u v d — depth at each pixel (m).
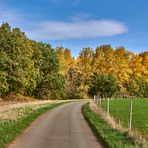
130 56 163.62
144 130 27.02
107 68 152.12
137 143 17.86
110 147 17.34
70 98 129.00
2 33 61.22
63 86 101.81
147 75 153.12
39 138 20.59
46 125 27.73
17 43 62.78
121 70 147.88
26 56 71.50
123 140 19.23
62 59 151.75
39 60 88.38
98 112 39.47
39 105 57.22
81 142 19.58
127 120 35.81
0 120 25.97
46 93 96.81
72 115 39.28
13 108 41.94
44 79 93.94
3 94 67.75
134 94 122.31
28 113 36.53
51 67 95.44
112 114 43.00
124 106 61.56
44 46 95.75
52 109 50.84
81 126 27.73
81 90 131.75
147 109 53.94
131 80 127.50
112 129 24.19
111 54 157.50
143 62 158.75
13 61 61.53
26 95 87.81
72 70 143.75
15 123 25.45
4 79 58.25
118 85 108.06
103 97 103.81
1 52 59.31
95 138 21.20
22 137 20.73
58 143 19.02
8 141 18.48
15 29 74.38
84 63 168.75
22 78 63.09
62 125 28.14
